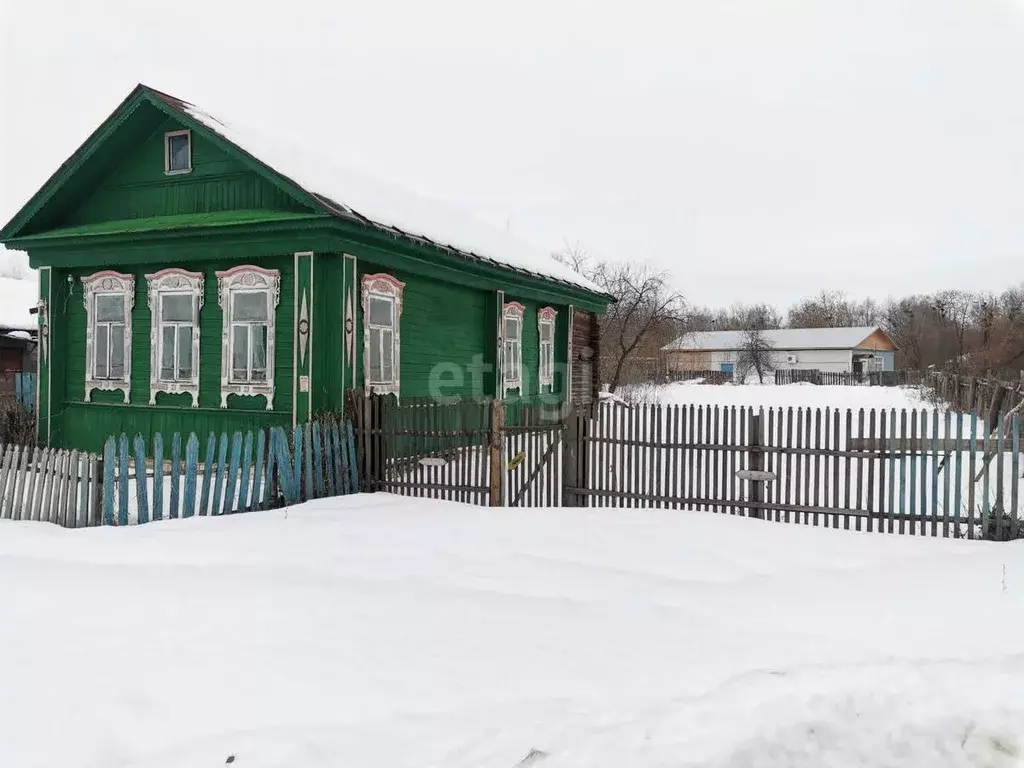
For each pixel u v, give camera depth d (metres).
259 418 11.27
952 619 5.04
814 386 42.16
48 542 7.05
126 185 12.58
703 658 4.42
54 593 5.55
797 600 5.43
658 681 4.12
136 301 12.46
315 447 9.20
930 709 3.84
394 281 12.30
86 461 8.02
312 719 3.68
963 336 45.00
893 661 4.33
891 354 72.06
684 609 5.23
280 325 11.21
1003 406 16.31
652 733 3.53
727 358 68.19
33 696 3.89
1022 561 6.32
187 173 12.03
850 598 5.47
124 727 3.60
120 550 6.76
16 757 3.36
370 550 6.74
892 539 7.10
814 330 68.94
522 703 3.84
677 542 6.94
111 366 12.68
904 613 5.16
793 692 3.92
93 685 4.01
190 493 8.20
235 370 11.57
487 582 5.83
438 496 9.25
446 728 3.58
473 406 9.02
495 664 4.31
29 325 23.97
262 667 4.24
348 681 4.08
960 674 4.14
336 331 10.60
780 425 7.82
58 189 12.48
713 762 3.34
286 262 11.18
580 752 3.35
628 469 8.52
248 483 8.58
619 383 33.34
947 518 7.24
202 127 11.22
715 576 6.02
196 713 3.73
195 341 11.86
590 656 4.43
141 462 7.98
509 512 8.25
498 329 15.69
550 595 5.53
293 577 5.95
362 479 9.82
